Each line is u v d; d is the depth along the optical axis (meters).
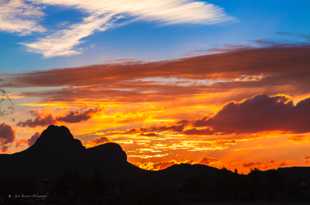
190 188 182.38
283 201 173.12
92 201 149.12
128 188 158.00
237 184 182.62
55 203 148.50
